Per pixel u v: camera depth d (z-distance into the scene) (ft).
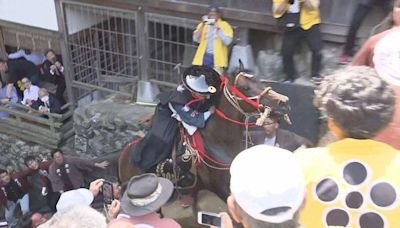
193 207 20.17
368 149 7.14
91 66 31.81
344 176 7.14
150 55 29.25
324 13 23.49
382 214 6.94
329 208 7.13
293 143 17.81
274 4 22.44
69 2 29.78
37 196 26.61
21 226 23.80
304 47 24.27
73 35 31.22
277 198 6.70
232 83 17.63
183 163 18.39
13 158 33.78
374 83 7.09
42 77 32.94
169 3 26.89
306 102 19.29
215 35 24.95
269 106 17.07
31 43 33.47
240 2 25.13
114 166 24.22
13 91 33.01
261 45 26.22
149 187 12.05
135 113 29.19
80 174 25.31
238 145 17.83
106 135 29.76
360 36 22.80
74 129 31.22
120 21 30.50
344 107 7.03
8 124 33.09
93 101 31.58
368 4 21.49
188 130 18.06
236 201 6.92
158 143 18.47
